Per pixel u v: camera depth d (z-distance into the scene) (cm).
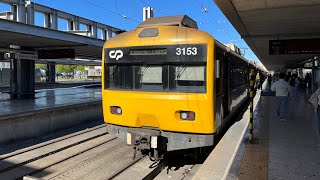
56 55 1934
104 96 746
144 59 687
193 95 640
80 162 815
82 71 9575
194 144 649
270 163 575
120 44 716
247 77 1609
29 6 1825
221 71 746
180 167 742
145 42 683
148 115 678
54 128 1344
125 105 702
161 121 666
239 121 1070
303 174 514
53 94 2319
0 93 2477
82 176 704
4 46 1881
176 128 655
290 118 1130
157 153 677
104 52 745
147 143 671
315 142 740
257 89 2759
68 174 722
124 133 717
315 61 2470
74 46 1931
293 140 764
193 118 641
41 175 728
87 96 2122
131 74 707
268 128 929
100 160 822
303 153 643
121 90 712
